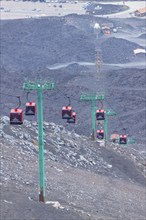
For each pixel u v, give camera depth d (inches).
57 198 3814.0
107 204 4192.9
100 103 7529.5
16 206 3080.7
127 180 5620.1
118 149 6653.5
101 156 6107.3
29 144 5216.5
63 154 5585.6
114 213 4001.0
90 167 5620.1
